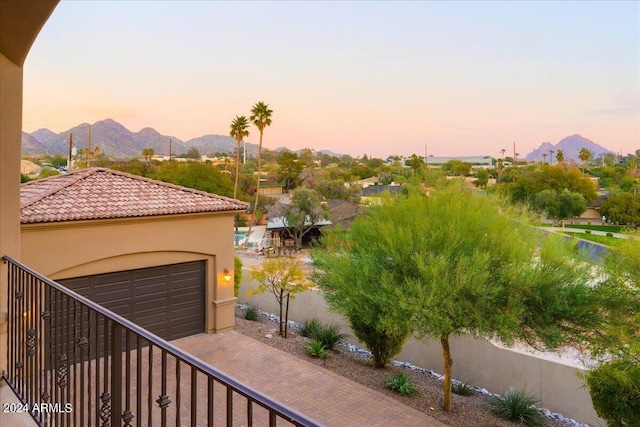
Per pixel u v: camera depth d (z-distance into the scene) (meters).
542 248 10.44
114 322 2.43
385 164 128.12
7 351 4.72
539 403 11.46
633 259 9.59
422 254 10.21
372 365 13.04
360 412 9.36
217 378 1.63
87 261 10.51
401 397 10.81
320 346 12.86
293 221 40.88
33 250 9.78
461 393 11.87
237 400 8.75
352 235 12.30
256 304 18.62
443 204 11.31
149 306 11.75
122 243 11.05
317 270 13.78
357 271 11.04
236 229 47.44
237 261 16.81
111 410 2.38
